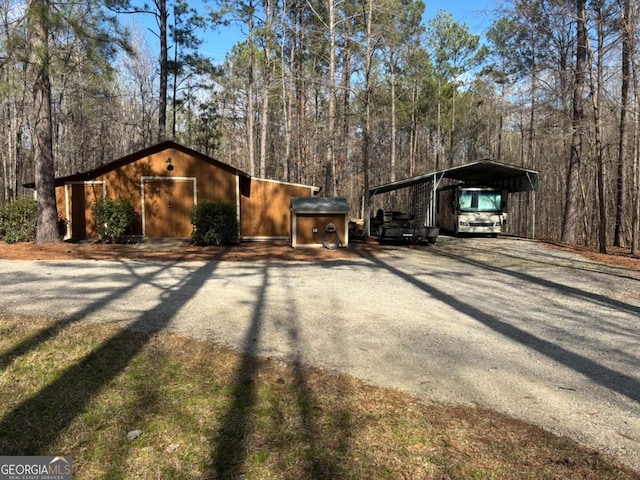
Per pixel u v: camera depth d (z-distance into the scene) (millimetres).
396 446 2809
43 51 11211
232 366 4043
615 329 5648
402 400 3475
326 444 2807
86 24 11469
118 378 3695
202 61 23125
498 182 21750
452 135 32750
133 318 5480
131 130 36688
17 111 22359
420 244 16531
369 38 21078
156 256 11961
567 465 2643
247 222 17328
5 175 25328
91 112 29219
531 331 5492
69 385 3541
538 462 2676
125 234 15672
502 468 2602
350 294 7387
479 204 19375
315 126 30469
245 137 36875
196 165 16094
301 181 30750
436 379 3924
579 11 14195
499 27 21203
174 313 5816
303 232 14930
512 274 9828
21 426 2945
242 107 34844
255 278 8766
